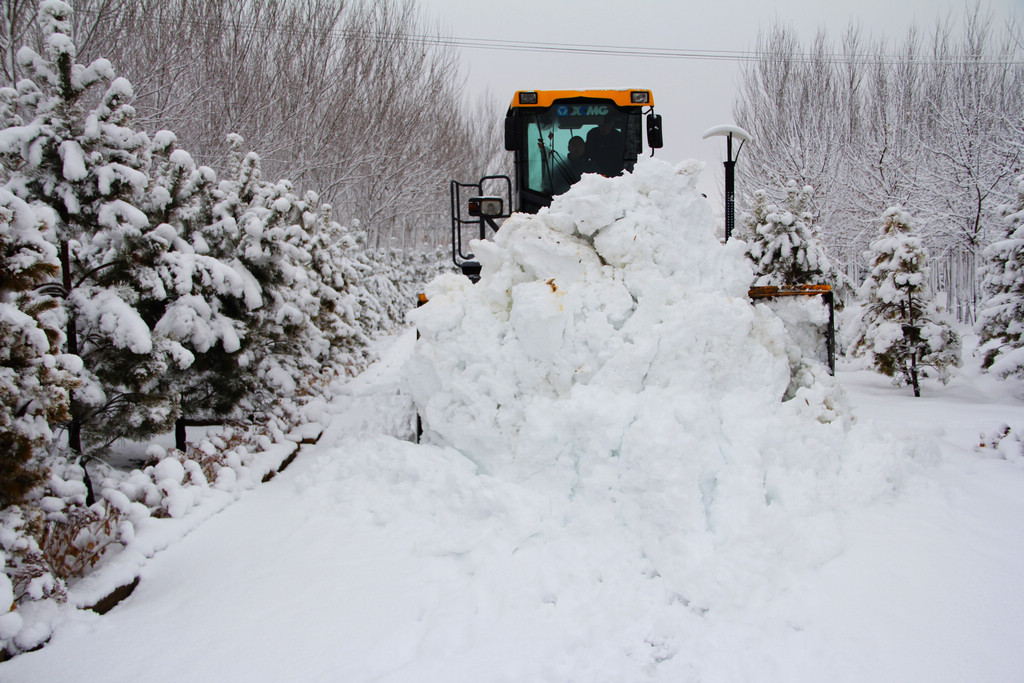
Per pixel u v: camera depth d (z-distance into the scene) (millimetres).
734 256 4781
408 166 25641
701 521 3215
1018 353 7676
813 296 5070
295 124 20609
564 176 7281
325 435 6410
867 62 24766
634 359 3898
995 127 18234
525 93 7180
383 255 21125
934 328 8531
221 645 2688
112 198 4441
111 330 4168
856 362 11305
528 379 4156
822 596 2795
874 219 19484
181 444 5309
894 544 3180
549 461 3744
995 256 8523
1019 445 4598
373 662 2529
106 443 4453
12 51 11852
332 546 3553
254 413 6293
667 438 3406
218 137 17938
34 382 3016
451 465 4047
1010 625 2547
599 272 4379
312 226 8719
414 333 17562
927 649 2430
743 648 2518
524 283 4352
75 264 4613
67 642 2746
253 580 3236
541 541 3340
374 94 23984
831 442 3895
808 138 22016
